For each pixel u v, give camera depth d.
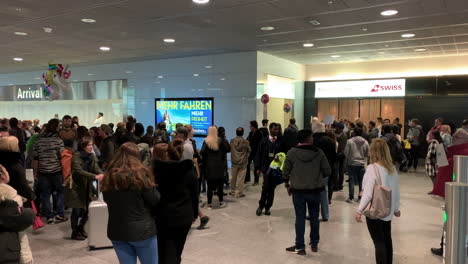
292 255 4.67
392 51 11.88
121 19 7.72
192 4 6.60
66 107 18.20
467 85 12.86
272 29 8.65
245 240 5.22
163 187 3.23
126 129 6.95
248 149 8.02
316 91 15.60
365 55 12.77
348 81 14.88
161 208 3.21
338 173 8.70
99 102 16.91
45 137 5.79
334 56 13.04
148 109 14.43
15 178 4.29
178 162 3.28
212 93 12.84
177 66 13.59
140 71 14.56
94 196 5.01
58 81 14.69
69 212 6.70
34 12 7.14
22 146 8.08
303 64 15.48
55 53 12.52
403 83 13.84
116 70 15.23
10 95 19.48
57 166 5.84
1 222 2.59
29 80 18.58
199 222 6.07
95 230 4.78
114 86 15.36
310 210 4.77
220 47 11.23
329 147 6.30
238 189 8.00
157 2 6.45
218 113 12.75
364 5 6.62
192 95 13.30
